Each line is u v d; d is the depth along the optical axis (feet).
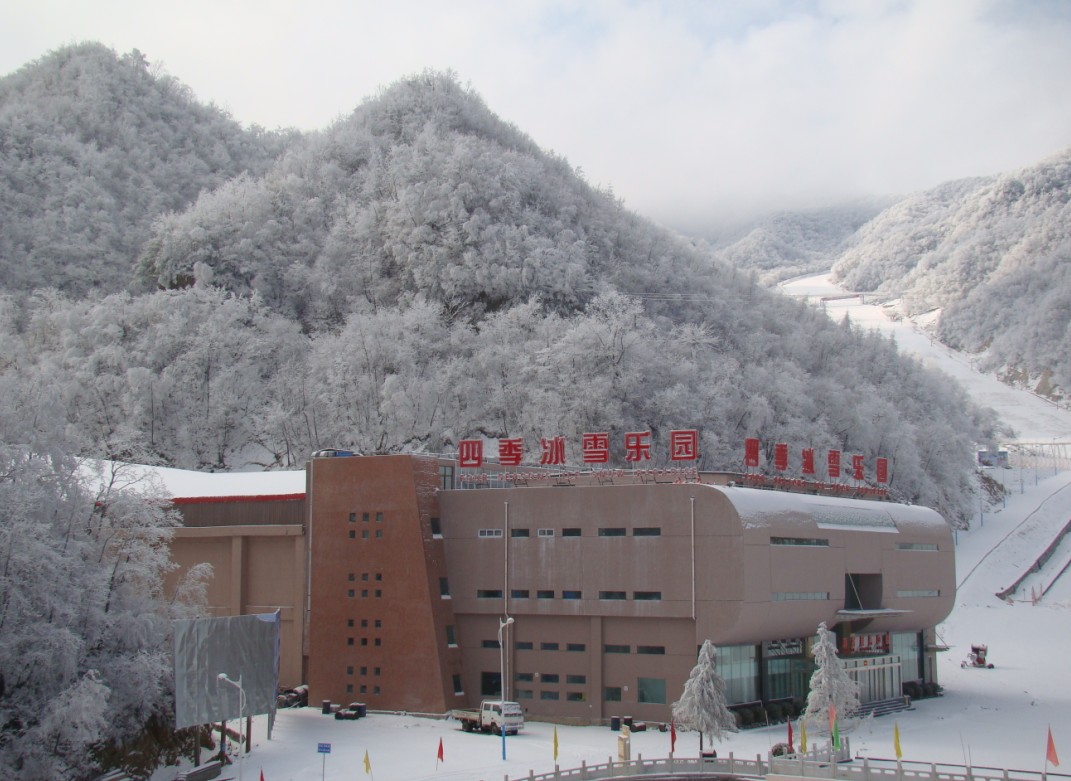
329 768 195.31
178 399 554.87
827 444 581.53
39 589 184.14
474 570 263.29
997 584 549.54
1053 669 373.61
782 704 256.93
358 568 264.52
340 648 263.49
